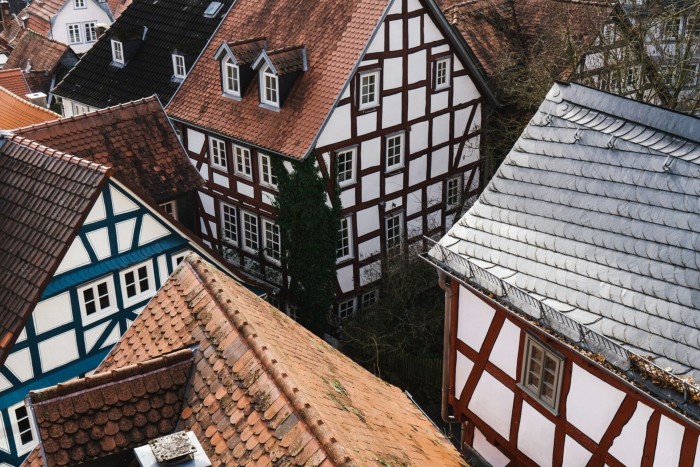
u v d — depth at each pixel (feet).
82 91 135.64
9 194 77.82
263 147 101.45
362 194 106.83
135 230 78.64
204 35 124.67
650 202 50.72
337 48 102.12
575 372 51.65
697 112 103.55
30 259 73.05
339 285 107.45
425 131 111.86
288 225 103.14
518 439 58.29
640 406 47.44
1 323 71.00
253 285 89.51
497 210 59.26
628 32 103.55
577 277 52.06
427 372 96.89
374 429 41.96
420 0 104.68
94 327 77.15
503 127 119.65
